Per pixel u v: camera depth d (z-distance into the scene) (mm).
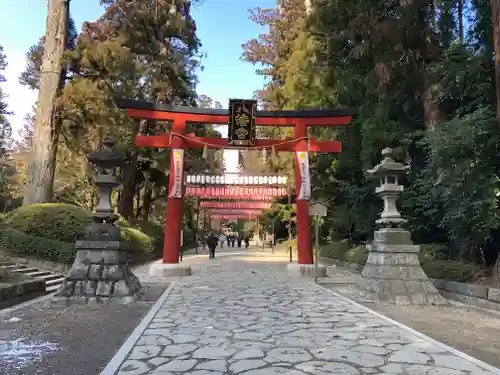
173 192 16312
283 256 31062
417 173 14562
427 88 12992
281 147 17156
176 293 10859
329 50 19031
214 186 18828
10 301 8867
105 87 19797
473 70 11039
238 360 4957
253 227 66562
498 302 8594
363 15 15008
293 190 27016
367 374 4477
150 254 25016
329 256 22859
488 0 11102
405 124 15453
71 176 31703
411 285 9695
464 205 9625
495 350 5688
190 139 16438
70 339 6145
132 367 4668
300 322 7215
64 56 19312
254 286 12461
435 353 5297
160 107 16344
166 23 24672
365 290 10414
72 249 15391
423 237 15250
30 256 15469
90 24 22438
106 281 9422
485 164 9320
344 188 20062
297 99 21531
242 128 16141
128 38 23422
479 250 11281
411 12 13320
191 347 5531
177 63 26359
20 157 43688
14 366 4844
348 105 19125
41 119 19062
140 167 29109
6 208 31250
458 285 10180
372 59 16516
